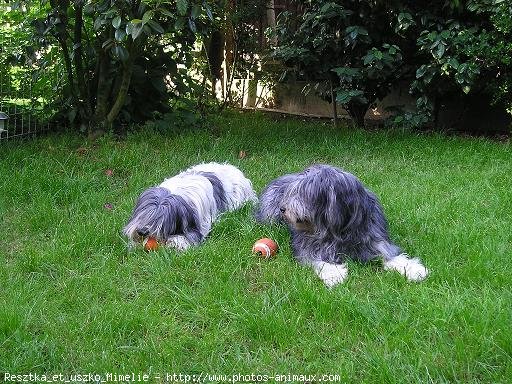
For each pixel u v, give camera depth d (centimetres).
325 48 475
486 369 162
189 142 407
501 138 464
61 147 396
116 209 294
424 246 243
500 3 398
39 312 199
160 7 371
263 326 185
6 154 374
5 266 237
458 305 189
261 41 596
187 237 257
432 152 391
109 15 361
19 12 438
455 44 420
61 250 245
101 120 428
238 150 405
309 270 225
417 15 441
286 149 405
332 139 423
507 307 189
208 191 279
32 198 310
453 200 293
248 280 224
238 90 628
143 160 371
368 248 235
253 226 269
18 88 445
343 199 226
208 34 457
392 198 298
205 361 174
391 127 473
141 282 223
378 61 435
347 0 460
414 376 160
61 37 405
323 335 183
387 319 187
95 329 189
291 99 595
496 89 434
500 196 297
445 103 498
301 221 229
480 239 244
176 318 198
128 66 414
